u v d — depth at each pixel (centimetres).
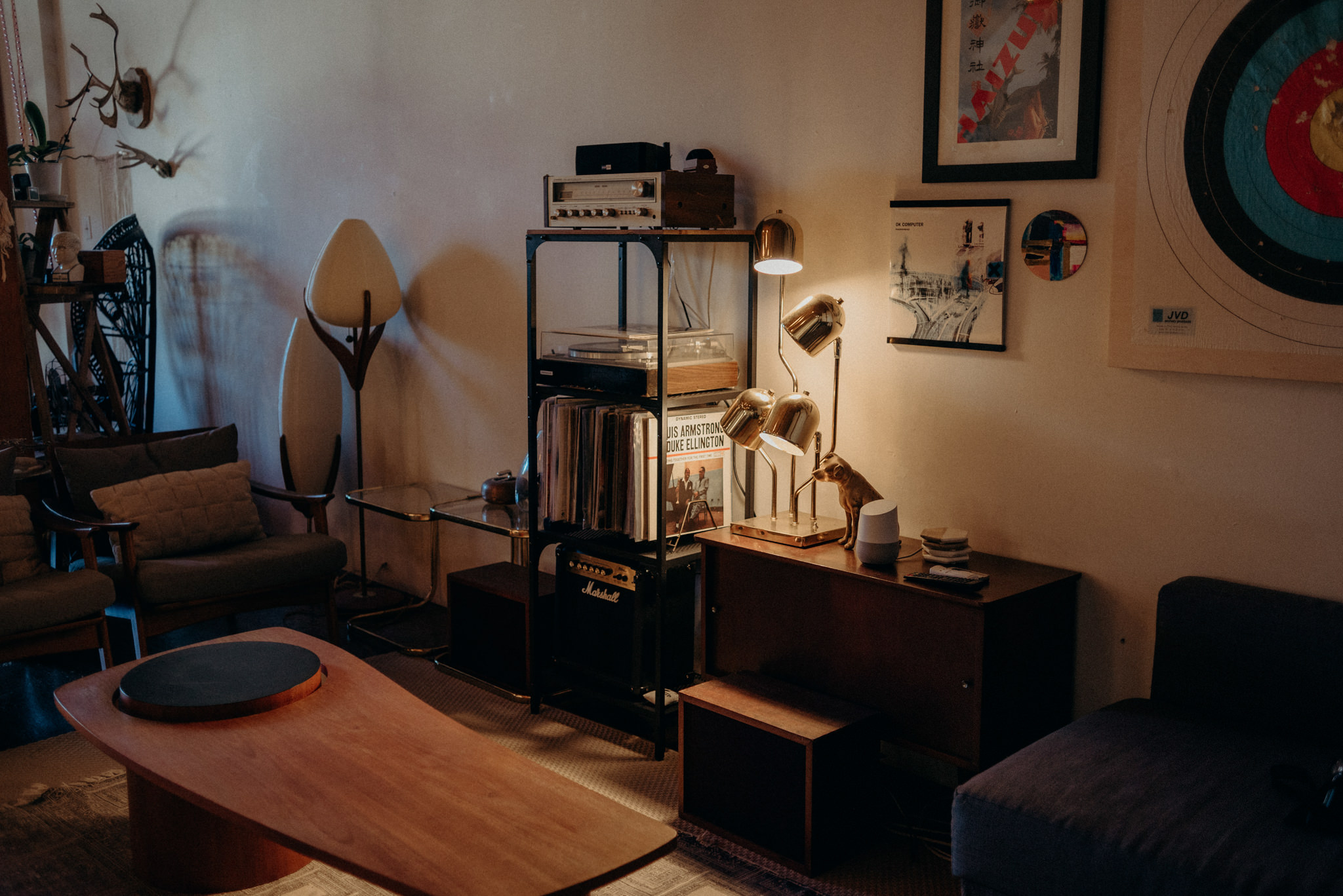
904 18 283
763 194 321
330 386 473
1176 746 219
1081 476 267
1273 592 236
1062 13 254
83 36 614
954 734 248
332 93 464
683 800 278
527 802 204
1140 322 251
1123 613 263
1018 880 200
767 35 314
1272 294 231
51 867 256
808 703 265
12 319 462
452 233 422
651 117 348
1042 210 265
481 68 400
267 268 517
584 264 376
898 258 292
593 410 316
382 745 227
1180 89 239
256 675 256
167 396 604
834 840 254
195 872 244
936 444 294
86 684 258
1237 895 173
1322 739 222
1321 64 220
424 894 174
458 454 436
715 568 300
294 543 384
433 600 450
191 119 546
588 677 346
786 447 282
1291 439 234
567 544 326
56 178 499
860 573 261
